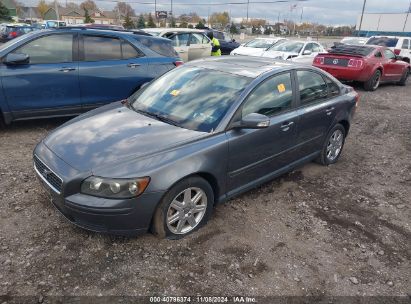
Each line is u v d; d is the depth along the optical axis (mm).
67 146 3348
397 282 3174
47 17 83500
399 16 38344
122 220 3025
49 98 6027
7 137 5867
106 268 3039
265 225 3834
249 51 14773
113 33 6613
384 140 7059
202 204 3533
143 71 6840
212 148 3430
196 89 4094
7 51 5688
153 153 3178
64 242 3305
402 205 4504
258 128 3564
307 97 4680
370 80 12078
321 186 4871
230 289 2932
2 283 2824
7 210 3738
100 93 6492
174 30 12875
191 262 3176
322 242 3633
